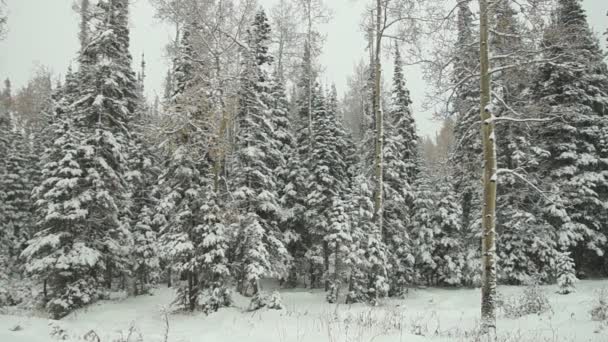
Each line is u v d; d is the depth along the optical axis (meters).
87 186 20.94
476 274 24.45
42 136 34.75
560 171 22.19
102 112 21.48
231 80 19.00
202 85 18.11
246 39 22.34
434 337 9.77
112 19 22.56
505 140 22.19
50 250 20.03
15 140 34.56
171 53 21.98
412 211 28.17
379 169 18.64
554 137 23.08
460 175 28.06
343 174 28.66
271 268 21.45
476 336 10.11
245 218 19.80
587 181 21.69
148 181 26.75
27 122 46.72
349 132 34.16
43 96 46.28
